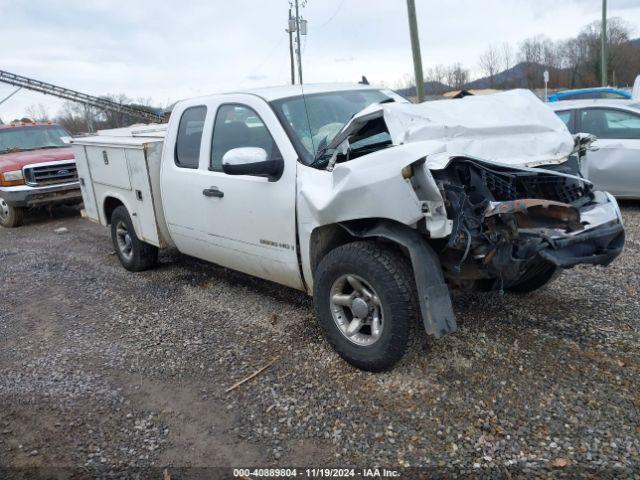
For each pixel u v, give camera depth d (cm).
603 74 2698
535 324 409
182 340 440
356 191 330
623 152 721
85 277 640
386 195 317
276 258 420
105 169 628
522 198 346
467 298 459
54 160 1020
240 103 452
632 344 372
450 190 314
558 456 274
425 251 322
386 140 400
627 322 405
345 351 365
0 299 584
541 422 299
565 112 789
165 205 535
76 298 568
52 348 448
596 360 354
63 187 1022
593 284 482
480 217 313
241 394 355
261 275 456
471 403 320
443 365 359
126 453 308
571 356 361
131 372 397
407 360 367
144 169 546
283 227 402
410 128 345
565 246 310
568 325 404
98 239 865
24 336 479
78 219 1067
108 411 350
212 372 387
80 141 676
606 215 341
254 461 293
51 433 332
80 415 348
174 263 657
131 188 580
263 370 381
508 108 389
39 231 979
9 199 992
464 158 313
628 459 268
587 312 425
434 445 290
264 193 413
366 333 364
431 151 308
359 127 370
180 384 375
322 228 378
